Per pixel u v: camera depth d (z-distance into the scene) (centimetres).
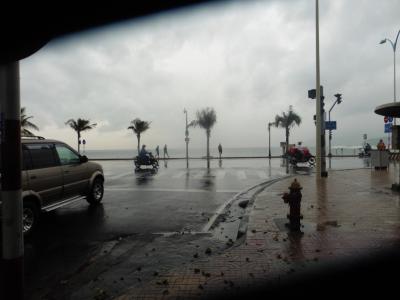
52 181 815
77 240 662
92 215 884
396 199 994
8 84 315
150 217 857
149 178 1764
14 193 323
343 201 966
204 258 516
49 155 834
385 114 1240
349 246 560
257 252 537
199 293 400
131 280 466
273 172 2044
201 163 3106
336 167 2384
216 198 1130
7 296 322
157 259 551
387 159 1988
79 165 952
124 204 1034
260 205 930
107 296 416
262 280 434
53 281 467
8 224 322
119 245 629
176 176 1853
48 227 765
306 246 564
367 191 1149
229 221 812
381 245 562
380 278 435
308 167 2433
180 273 459
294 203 659
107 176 1897
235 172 2056
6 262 323
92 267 518
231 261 500
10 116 317
